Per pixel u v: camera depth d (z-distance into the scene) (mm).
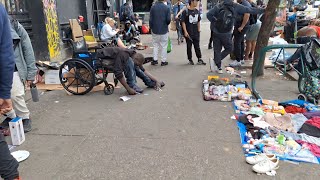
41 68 6172
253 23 7797
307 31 7121
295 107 4621
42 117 4547
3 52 2209
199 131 3988
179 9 12359
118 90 5910
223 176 2998
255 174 3027
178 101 5168
